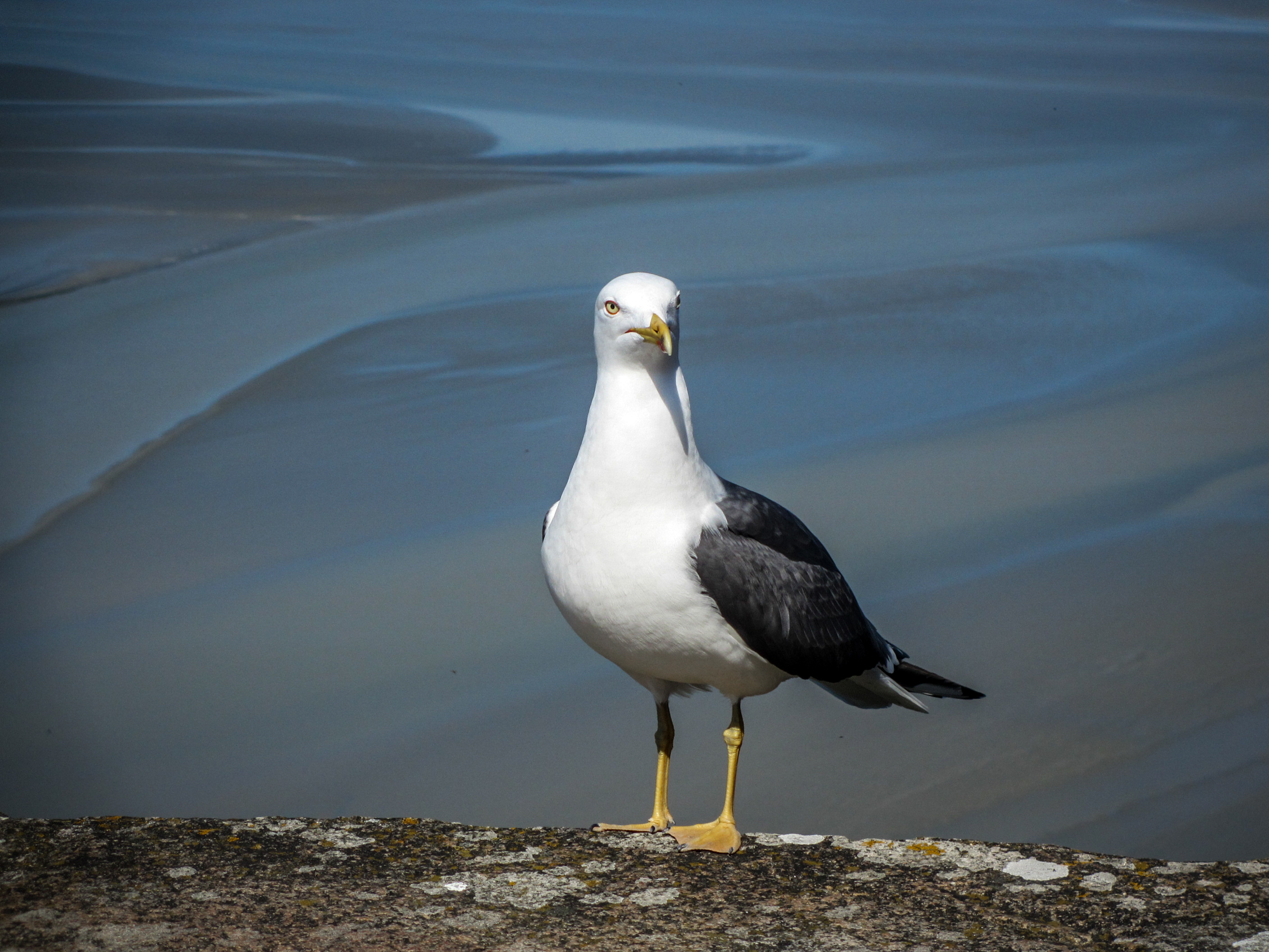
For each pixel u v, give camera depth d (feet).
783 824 35.88
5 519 52.29
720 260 85.71
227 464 56.75
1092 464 56.13
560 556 18.95
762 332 71.77
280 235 91.35
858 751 38.93
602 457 18.44
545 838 17.26
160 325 72.64
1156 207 98.63
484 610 46.42
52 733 40.01
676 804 36.83
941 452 57.52
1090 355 68.80
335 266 83.87
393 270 83.10
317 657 43.96
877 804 36.60
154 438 59.16
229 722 40.65
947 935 14.80
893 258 85.87
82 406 62.23
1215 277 81.15
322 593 47.52
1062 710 40.63
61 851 16.35
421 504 53.47
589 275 82.07
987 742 39.22
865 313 74.84
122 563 49.55
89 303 76.23
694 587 18.31
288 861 16.28
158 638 45.01
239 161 112.88
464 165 114.83
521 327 72.38
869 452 57.47
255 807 37.01
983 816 36.04
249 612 46.32
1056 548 49.55
